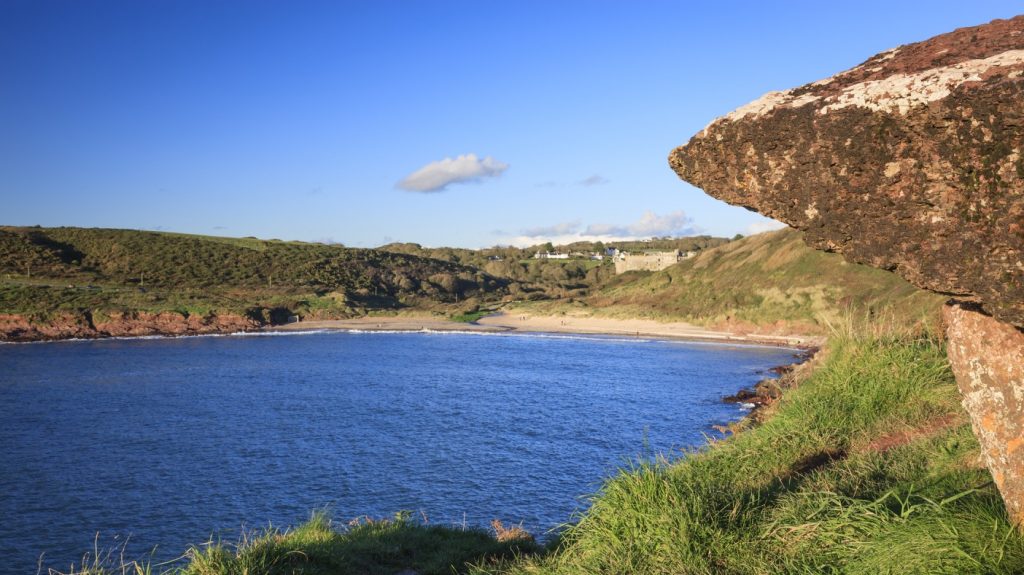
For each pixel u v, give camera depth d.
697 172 5.06
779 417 9.66
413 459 32.19
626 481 6.69
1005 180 3.52
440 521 23.03
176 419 43.94
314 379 61.94
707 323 97.31
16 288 105.31
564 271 194.62
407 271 165.12
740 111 4.71
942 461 6.53
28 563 20.91
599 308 117.69
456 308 136.12
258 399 51.59
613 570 5.79
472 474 29.16
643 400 47.44
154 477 30.27
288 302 124.81
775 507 6.22
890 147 3.92
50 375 64.06
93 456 34.28
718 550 5.60
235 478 29.80
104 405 49.38
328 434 38.56
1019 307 3.66
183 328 105.06
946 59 4.03
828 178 4.26
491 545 10.77
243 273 142.00
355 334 108.00
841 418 9.09
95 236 146.50
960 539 4.45
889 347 10.48
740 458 8.66
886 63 4.45
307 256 157.75
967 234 3.76
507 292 168.38
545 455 32.25
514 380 59.66
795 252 100.38
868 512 5.39
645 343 90.31
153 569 19.77
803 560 5.20
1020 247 3.55
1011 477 4.46
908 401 9.20
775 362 69.31
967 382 4.86
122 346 88.88
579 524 6.89
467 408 46.19
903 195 3.97
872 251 4.25
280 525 23.59
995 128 3.47
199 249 151.25
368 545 10.09
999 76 3.43
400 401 49.81
